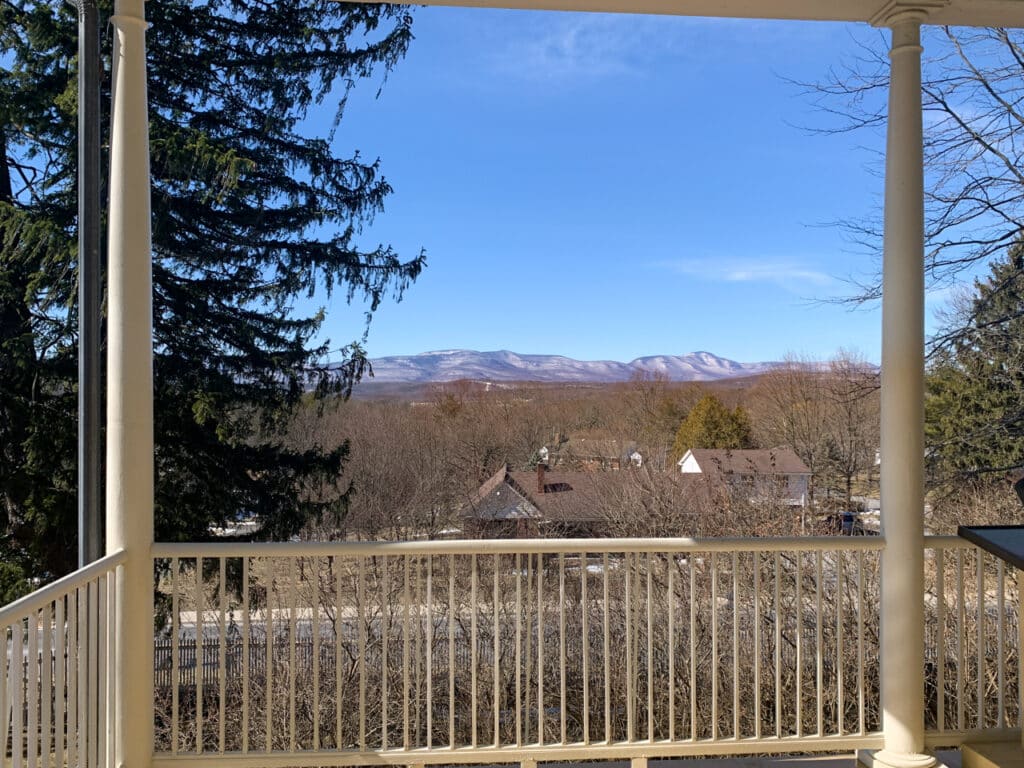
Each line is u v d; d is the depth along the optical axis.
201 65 10.19
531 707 7.27
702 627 7.12
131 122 2.67
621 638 7.40
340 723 2.84
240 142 10.35
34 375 8.75
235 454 9.88
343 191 10.84
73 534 8.81
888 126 2.98
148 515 2.71
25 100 8.78
